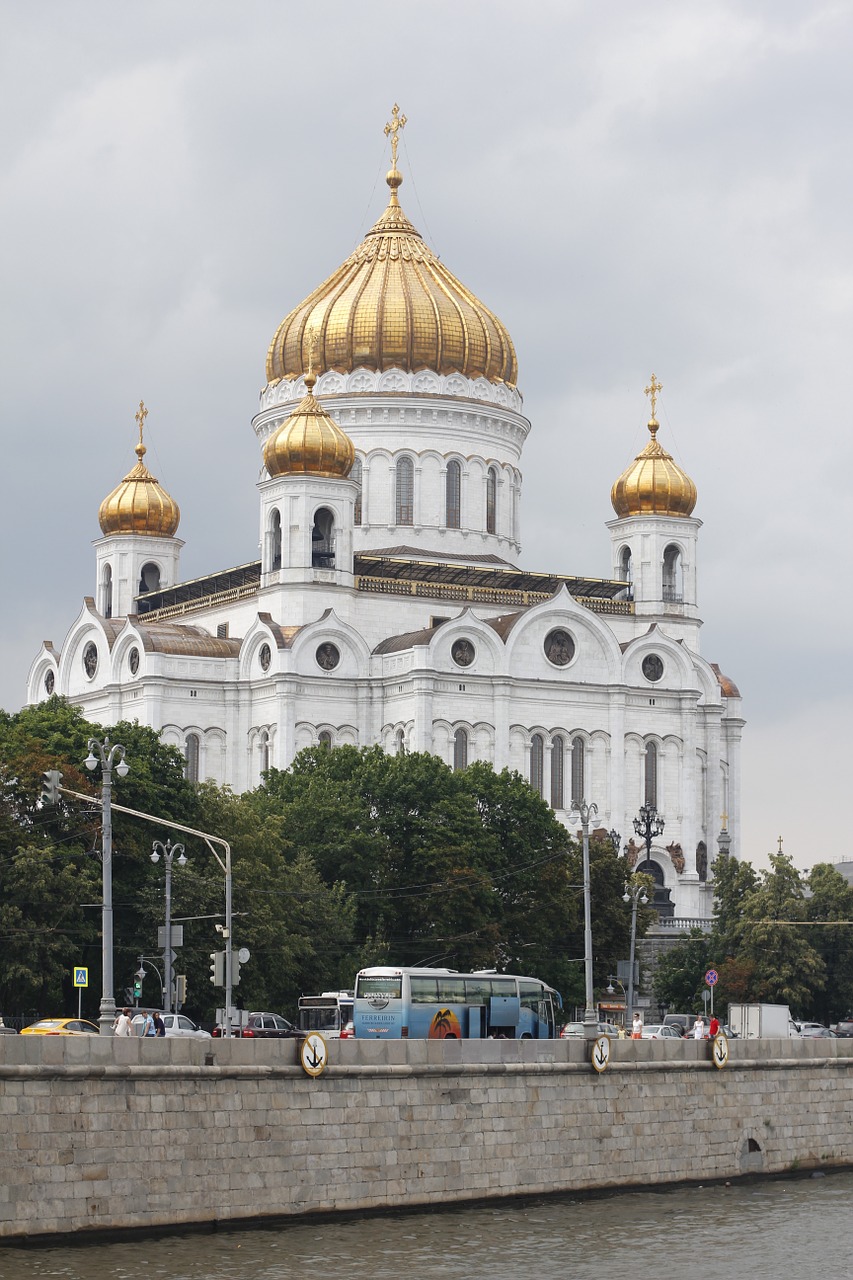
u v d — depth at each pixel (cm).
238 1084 8738
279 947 14150
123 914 13612
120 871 13750
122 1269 7975
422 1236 8900
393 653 19800
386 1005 11575
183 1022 11950
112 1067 8325
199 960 13650
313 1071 8944
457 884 15900
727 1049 10775
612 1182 10125
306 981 14875
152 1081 8462
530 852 16738
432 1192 9375
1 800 13488
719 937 17125
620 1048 10281
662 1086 10419
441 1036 11675
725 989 16675
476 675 19725
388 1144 9225
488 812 16938
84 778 13862
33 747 13962
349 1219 9044
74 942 13225
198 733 19925
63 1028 11194
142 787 14038
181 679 19862
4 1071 8031
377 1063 9244
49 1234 8144
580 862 17100
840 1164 11281
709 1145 10606
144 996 13625
